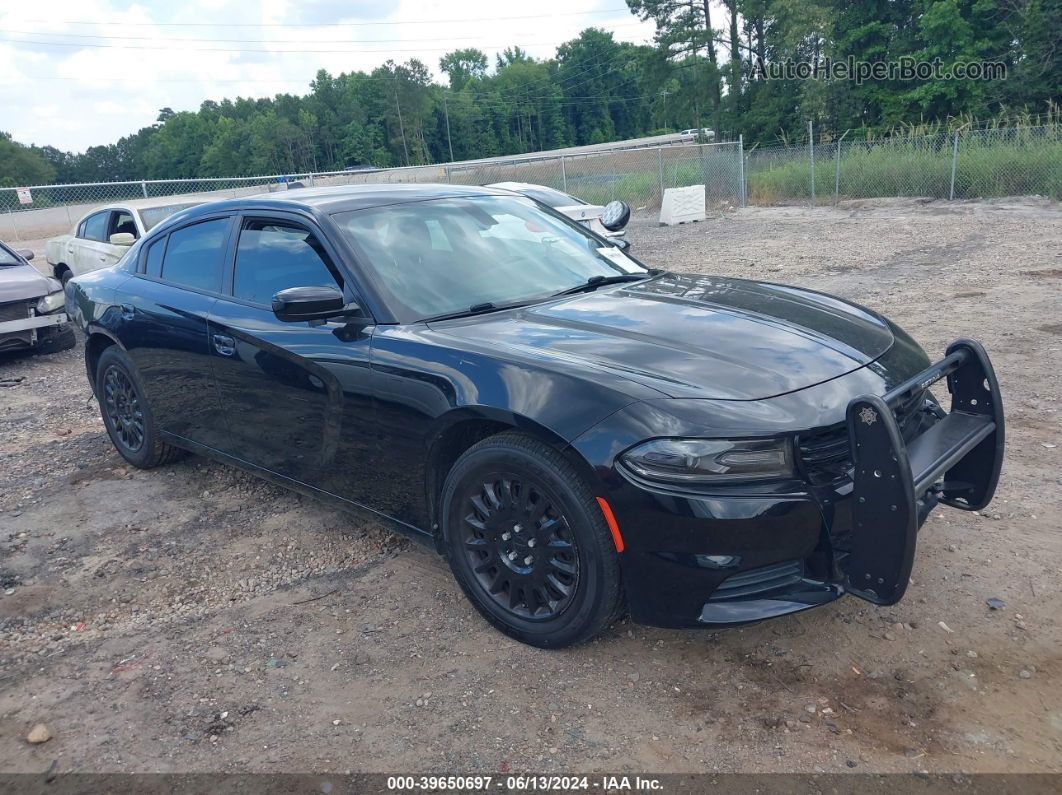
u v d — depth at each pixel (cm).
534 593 281
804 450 245
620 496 245
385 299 324
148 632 317
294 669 287
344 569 357
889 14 3900
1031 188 1786
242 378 374
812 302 341
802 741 236
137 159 14350
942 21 3400
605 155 2441
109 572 367
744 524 236
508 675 275
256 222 387
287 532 396
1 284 820
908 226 1480
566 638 275
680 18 5009
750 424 240
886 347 300
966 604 296
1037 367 562
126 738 256
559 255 380
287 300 303
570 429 252
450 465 308
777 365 269
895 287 888
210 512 426
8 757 250
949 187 1883
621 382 256
